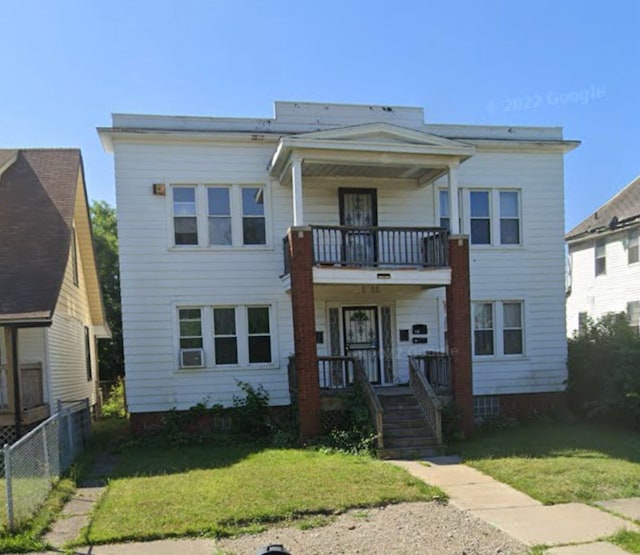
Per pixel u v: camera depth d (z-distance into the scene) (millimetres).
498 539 5621
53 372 13195
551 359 14516
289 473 8320
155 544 5539
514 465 8781
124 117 12680
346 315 13836
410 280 11805
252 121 13328
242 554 5234
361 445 10375
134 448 11484
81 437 11828
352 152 11734
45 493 7332
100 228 31688
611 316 15594
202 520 6113
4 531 5812
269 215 13234
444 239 12133
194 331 12961
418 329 13945
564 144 14461
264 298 13148
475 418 13664
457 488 7668
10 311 11070
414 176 13586
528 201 14547
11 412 11055
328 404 11453
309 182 13469
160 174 12805
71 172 15719
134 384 12602
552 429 12570
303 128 13562
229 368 12992
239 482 7781
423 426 11078
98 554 5289
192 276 12906
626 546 5328
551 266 14602
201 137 12828
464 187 14219
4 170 15180
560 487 7449
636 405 12656
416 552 5309
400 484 7645
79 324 16938
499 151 14422
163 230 12789
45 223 13734
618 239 21766
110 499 7070
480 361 14250
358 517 6379
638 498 6992
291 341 13203
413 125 14148
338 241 13281
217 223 13141
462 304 11945
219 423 12789
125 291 12625
